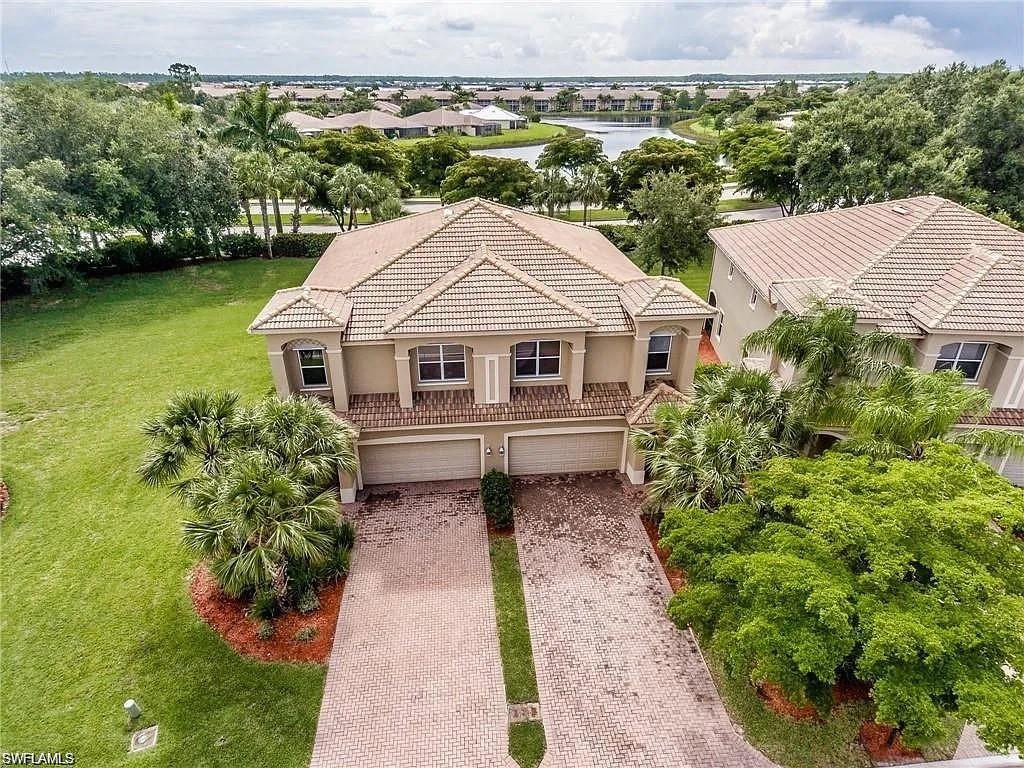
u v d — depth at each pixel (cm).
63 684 1633
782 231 3131
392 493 2389
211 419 1767
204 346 3494
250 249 5009
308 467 1730
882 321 2169
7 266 3878
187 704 1584
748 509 1538
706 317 2212
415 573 2006
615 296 2345
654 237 3959
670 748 1489
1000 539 1349
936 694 1122
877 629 1143
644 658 1722
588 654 1734
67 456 2538
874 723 1520
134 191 4200
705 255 5138
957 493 1390
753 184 5953
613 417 2311
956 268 2328
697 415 1922
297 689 1625
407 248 2452
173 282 4441
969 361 2255
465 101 18225
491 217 2577
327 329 2078
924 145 4547
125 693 1611
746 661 1272
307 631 1764
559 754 1477
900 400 1680
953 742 1494
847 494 1412
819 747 1482
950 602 1210
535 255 2453
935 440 1571
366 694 1616
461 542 2142
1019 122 4184
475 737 1516
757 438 1769
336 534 2058
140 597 1895
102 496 2320
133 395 2989
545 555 2089
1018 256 2320
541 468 2477
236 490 1554
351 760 1466
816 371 1839
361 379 2283
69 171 4053
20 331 3619
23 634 1772
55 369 3212
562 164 7388
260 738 1509
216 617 1822
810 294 2155
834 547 1302
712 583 1420
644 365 2306
